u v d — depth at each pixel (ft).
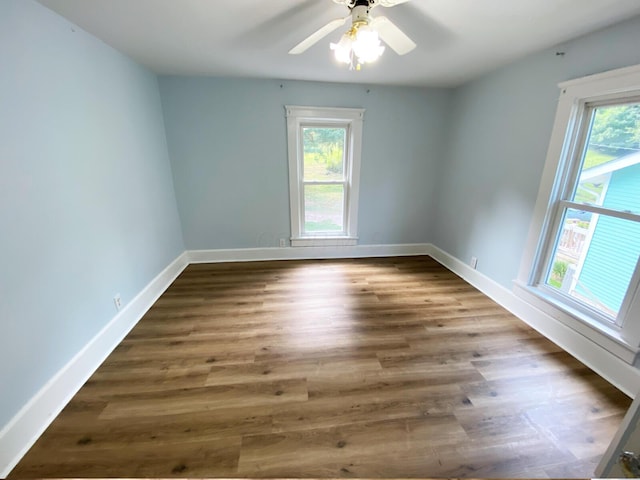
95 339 6.01
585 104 6.27
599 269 6.16
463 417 4.84
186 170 10.60
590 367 5.98
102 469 3.97
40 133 4.83
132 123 7.88
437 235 12.41
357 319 7.77
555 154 6.73
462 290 9.57
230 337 6.96
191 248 11.58
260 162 10.91
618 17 5.19
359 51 4.25
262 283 9.94
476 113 9.62
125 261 7.36
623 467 2.93
